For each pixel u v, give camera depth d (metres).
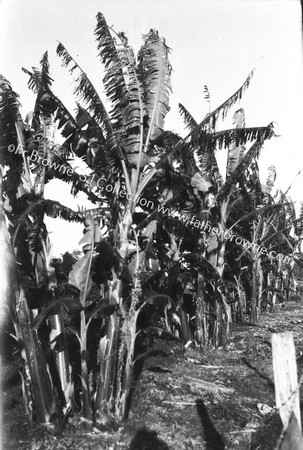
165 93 7.34
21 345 5.79
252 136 7.27
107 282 6.52
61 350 6.19
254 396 7.49
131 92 6.82
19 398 6.53
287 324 15.42
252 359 10.12
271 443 5.28
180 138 7.23
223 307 12.28
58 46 6.54
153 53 7.34
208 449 5.53
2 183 6.10
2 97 6.32
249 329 14.31
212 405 6.91
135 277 6.42
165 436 5.79
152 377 8.29
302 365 8.96
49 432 5.58
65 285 7.16
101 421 5.90
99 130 6.50
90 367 7.60
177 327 11.38
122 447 5.41
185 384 7.98
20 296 5.66
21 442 5.34
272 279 19.48
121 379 6.29
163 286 10.19
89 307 6.90
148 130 7.11
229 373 8.91
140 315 9.95
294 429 3.52
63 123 6.75
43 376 5.73
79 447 5.34
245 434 5.93
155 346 10.27
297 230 20.34
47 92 6.61
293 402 3.55
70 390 6.21
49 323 6.60
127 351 6.25
